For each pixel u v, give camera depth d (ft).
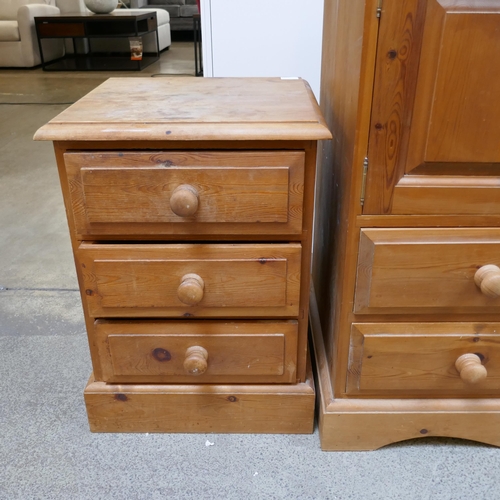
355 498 2.84
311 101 2.84
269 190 2.51
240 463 3.06
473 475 2.97
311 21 3.96
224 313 2.87
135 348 2.99
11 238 6.10
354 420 3.04
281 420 3.23
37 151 8.97
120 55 17.80
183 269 2.72
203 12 3.96
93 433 3.30
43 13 15.71
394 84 2.27
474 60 2.21
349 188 2.56
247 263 2.70
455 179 2.48
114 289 2.78
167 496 2.85
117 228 2.65
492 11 2.13
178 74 14.06
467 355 2.86
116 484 2.93
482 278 2.56
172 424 3.26
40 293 4.99
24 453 3.14
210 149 2.48
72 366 3.94
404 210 2.54
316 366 3.45
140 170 2.48
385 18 2.15
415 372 2.92
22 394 3.64
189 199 2.42
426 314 2.80
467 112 2.31
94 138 2.40
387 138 2.38
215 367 3.05
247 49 4.09
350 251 2.65
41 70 15.35
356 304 2.76
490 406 3.03
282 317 2.95
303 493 2.87
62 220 6.57
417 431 3.08
